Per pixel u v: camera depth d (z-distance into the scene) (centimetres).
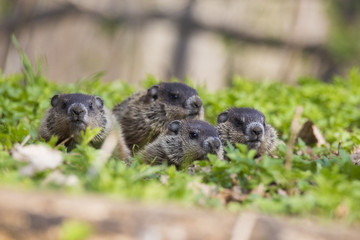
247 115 1213
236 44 3962
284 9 3938
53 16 3594
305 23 3800
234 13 3988
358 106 1700
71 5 3625
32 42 3509
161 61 3888
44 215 588
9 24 3384
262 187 795
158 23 3912
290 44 3844
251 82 1991
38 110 1318
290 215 709
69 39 3681
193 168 952
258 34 3931
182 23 3944
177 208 620
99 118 1116
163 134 1204
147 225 586
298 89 1802
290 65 3806
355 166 826
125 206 602
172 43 3925
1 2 3462
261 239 588
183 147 1121
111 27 3784
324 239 588
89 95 1150
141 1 3872
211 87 3900
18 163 794
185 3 3966
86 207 593
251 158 835
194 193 771
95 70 3759
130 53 3834
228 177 829
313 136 1278
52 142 941
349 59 3603
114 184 697
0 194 605
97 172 751
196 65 3931
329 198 703
